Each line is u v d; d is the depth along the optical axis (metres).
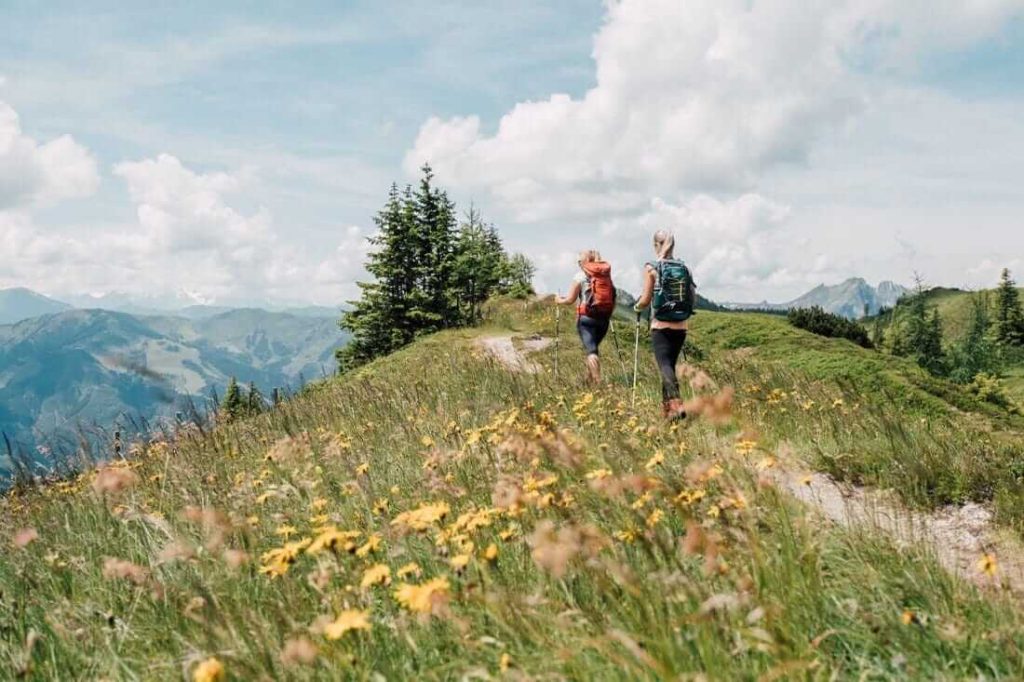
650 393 9.77
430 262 38.59
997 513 4.57
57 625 3.19
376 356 39.22
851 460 5.73
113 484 3.48
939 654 2.60
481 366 13.23
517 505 3.32
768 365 12.25
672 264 8.25
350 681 2.48
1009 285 78.62
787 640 2.38
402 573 2.93
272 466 6.00
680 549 3.06
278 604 3.00
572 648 2.36
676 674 2.11
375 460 6.27
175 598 3.27
